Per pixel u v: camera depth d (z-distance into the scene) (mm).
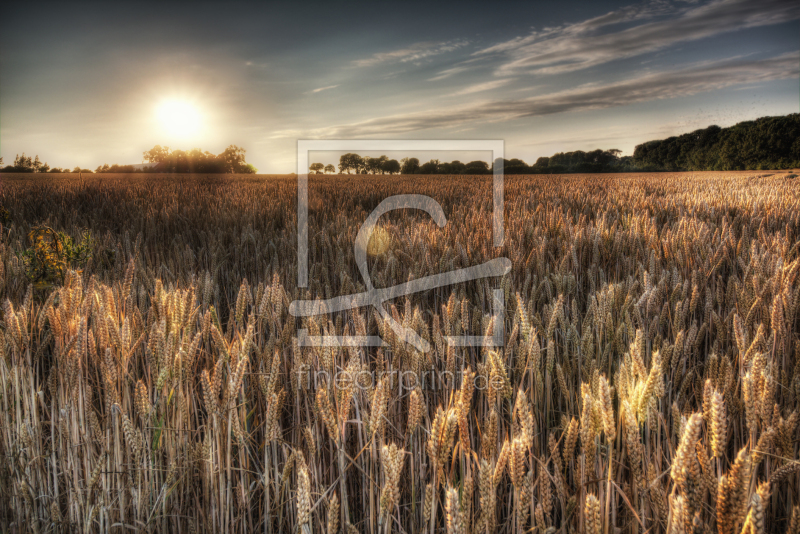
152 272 3768
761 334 2020
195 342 2133
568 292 3238
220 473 2000
